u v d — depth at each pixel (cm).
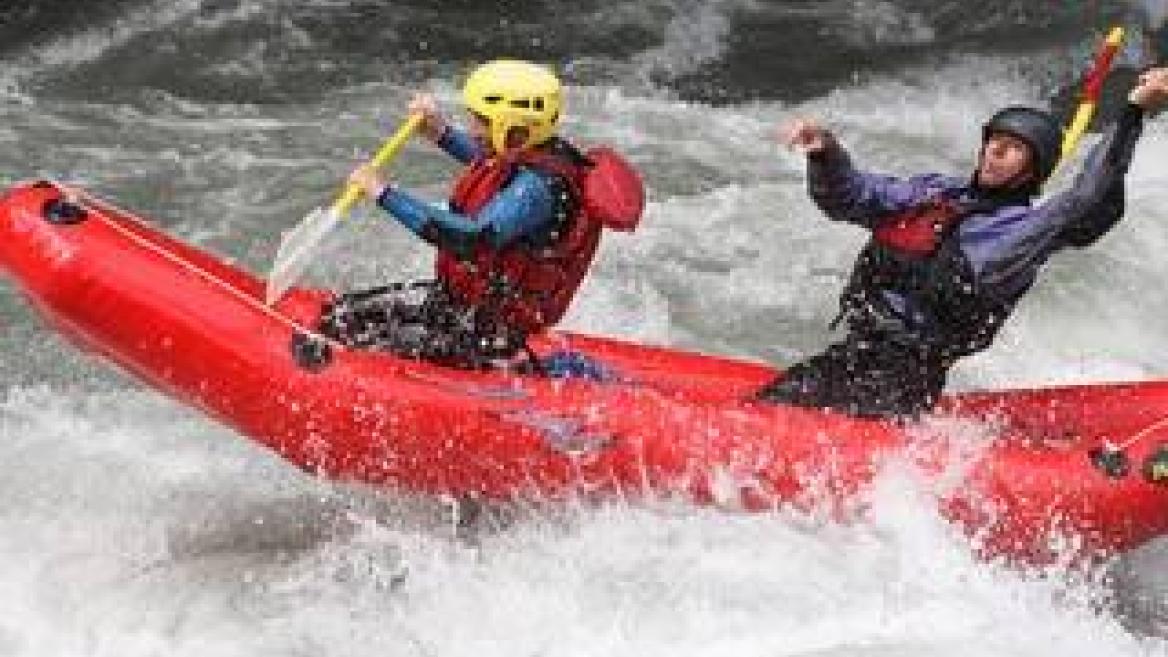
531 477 1966
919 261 1988
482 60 4269
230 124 3731
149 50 4166
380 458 1955
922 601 1897
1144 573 2075
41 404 2395
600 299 2831
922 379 2025
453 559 1988
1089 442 2031
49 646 1836
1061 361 2711
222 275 2084
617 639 1836
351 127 3734
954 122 4009
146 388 2448
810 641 1827
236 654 1819
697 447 1973
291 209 3219
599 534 1975
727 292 2891
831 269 2997
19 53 4109
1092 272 3000
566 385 2014
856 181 2002
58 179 3325
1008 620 1892
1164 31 4397
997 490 1961
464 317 2017
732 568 1925
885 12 4628
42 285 1964
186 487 2175
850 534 1966
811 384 2064
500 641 1845
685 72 4278
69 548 2019
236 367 1941
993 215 1969
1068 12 4544
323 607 1908
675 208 3256
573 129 3756
